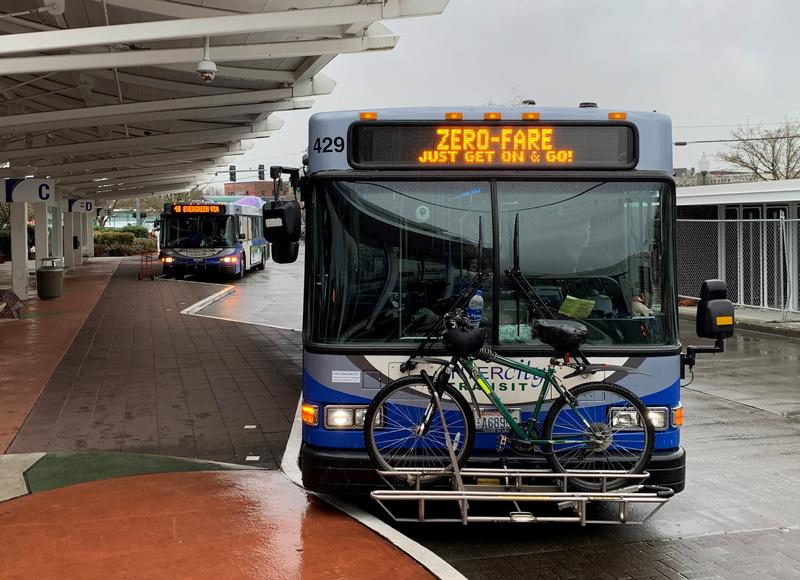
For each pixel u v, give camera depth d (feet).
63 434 26.78
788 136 155.22
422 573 15.47
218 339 49.49
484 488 16.81
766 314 62.28
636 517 19.26
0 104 67.62
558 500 16.31
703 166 143.84
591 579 15.75
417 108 17.69
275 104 65.87
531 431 17.02
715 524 18.92
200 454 24.52
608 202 17.65
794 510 19.94
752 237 65.36
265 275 120.78
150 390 33.99
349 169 17.57
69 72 57.72
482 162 17.61
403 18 36.68
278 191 19.81
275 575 15.30
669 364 17.48
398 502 19.72
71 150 77.25
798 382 37.60
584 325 17.47
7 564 15.71
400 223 17.51
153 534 17.38
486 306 17.46
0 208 149.69
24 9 45.34
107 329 53.78
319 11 36.06
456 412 17.02
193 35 35.17
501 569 16.25
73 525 17.92
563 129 17.67
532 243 17.56
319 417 17.46
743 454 25.16
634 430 17.13
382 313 17.42
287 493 20.33
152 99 70.95
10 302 59.47
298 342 48.39
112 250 187.62
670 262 17.63
